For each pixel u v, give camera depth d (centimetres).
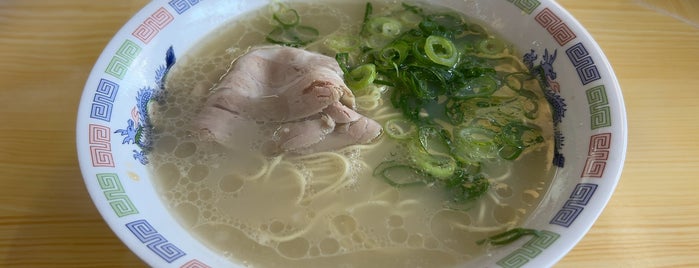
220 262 20
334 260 21
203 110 25
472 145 25
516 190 23
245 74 26
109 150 21
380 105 27
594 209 20
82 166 20
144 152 24
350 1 32
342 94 25
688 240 22
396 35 29
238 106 25
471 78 27
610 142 22
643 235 22
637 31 31
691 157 25
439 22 30
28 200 23
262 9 31
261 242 22
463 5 31
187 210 23
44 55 29
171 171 24
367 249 22
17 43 29
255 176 24
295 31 30
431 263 21
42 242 21
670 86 28
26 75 27
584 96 24
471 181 24
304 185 24
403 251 22
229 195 23
